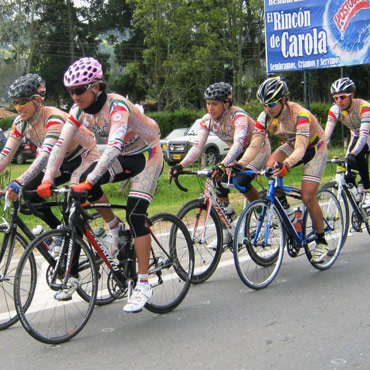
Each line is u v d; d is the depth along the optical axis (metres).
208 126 5.02
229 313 4.12
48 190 3.55
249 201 5.23
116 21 46.66
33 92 4.14
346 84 5.98
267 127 4.92
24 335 3.77
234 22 38.47
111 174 3.99
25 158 21.81
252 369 3.14
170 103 38.47
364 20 14.09
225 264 5.50
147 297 3.88
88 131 4.52
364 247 6.08
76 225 3.72
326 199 5.31
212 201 4.75
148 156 4.03
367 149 6.12
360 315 3.96
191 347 3.49
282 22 15.28
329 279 4.91
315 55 14.88
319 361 3.22
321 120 22.05
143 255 3.90
